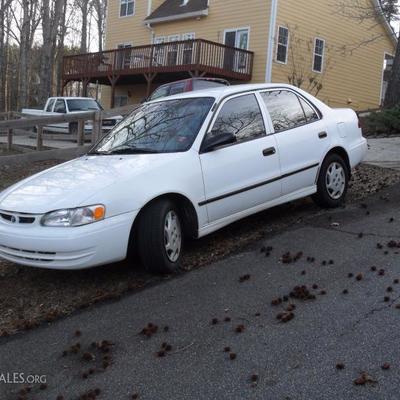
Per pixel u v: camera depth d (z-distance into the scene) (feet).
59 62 140.87
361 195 24.06
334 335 11.93
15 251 15.34
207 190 17.12
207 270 16.47
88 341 12.89
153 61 79.36
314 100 22.09
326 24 81.35
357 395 9.76
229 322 13.05
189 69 71.97
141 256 15.97
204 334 12.59
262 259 16.98
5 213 15.56
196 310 13.87
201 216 17.02
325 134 21.40
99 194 15.02
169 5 89.56
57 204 14.88
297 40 76.28
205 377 10.85
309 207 22.40
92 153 19.03
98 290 15.74
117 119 53.88
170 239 16.20
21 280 17.12
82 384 11.11
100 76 88.43
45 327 13.89
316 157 20.85
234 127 18.45
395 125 44.60
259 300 14.12
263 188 18.83
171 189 16.07
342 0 81.66
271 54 73.10
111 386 10.92
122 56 84.99
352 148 22.68
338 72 85.35
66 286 16.26
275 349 11.59
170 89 44.57
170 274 16.37
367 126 47.21
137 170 15.90
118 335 13.00
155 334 12.82
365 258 16.35
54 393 10.92
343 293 14.05
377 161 32.19
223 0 78.74
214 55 72.59
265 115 19.57
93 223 14.73
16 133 56.24
